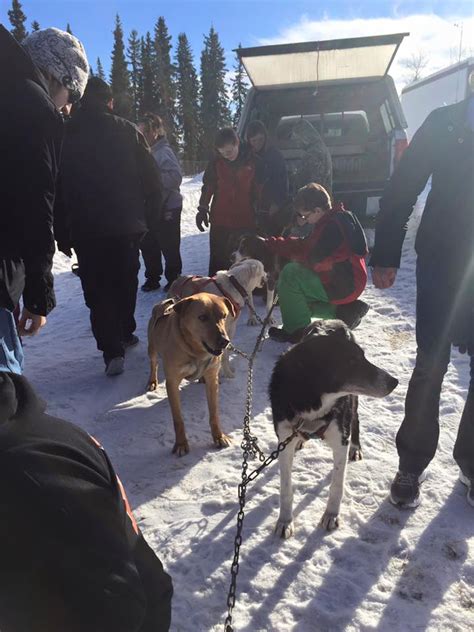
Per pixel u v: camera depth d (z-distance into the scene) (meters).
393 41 6.41
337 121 7.84
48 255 1.82
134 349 5.04
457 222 2.42
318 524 2.54
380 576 2.21
